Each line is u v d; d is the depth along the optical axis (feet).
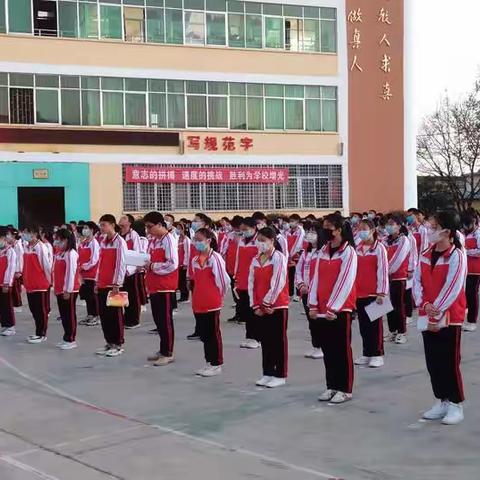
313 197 85.76
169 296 26.66
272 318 22.72
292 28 84.79
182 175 79.00
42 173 72.84
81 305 44.86
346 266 20.36
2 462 16.56
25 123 72.79
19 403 21.74
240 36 82.43
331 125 86.63
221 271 24.31
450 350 18.22
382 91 88.17
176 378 24.43
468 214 32.35
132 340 31.96
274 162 83.46
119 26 76.79
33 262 31.68
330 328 20.70
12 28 72.28
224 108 81.51
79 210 74.64
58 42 73.82
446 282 18.02
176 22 79.20
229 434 18.03
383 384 22.67
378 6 87.71
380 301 24.71
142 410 20.54
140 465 15.92
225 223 47.24
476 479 14.51
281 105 84.28
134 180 76.74
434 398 20.80
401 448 16.53
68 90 74.59
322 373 24.57
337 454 16.25
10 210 71.77
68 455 16.84
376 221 39.58
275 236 22.89
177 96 79.25
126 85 77.05
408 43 88.79
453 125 118.42
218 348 24.66
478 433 17.47
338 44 86.43
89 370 26.05
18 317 40.60
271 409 20.21
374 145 88.12
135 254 27.96
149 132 77.46
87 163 74.84
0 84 71.67
